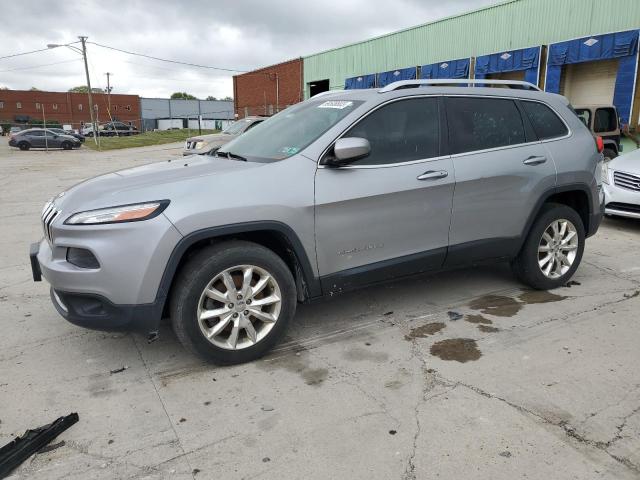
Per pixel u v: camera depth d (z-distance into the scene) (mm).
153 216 3131
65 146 37312
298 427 2822
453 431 2756
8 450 2604
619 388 3148
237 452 2629
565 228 4867
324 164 3645
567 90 17703
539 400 3029
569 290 4898
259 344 3529
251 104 40625
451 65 21172
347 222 3689
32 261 3689
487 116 4387
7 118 79250
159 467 2529
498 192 4316
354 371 3422
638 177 7090
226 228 3273
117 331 3260
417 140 4008
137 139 49656
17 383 3324
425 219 4004
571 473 2436
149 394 3180
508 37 18891
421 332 4012
